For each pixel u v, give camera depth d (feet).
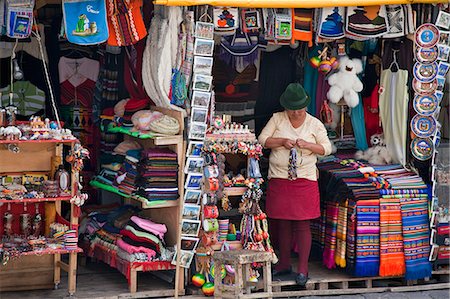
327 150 28.50
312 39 29.48
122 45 28.27
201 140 27.07
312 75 31.40
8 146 26.30
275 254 30.71
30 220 27.37
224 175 28.22
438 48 29.14
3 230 27.09
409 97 30.07
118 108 30.14
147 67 27.50
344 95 30.68
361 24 28.63
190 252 27.22
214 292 27.07
